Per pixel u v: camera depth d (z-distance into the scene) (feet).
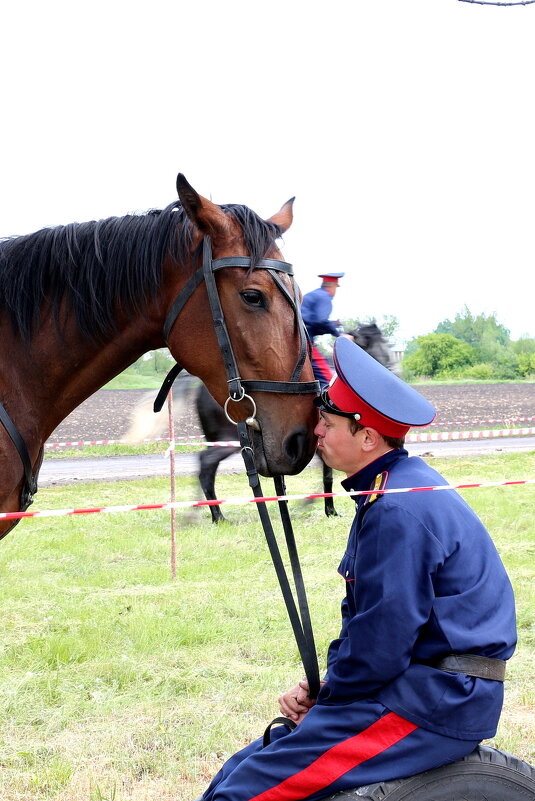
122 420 65.51
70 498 31.81
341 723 5.91
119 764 10.30
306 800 5.89
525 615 15.39
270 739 6.85
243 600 16.98
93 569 20.39
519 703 11.98
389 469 6.56
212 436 26.81
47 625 15.67
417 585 5.80
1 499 8.41
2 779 9.94
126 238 8.66
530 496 29.89
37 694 12.32
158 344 9.06
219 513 26.63
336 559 20.93
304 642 6.85
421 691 5.82
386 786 5.74
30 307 8.64
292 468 8.07
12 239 9.00
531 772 6.15
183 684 12.73
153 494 32.89
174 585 18.57
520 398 88.07
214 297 8.13
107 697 12.30
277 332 8.04
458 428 62.28
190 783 9.91
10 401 8.61
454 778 5.91
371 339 26.66
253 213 8.37
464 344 144.46
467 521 6.21
